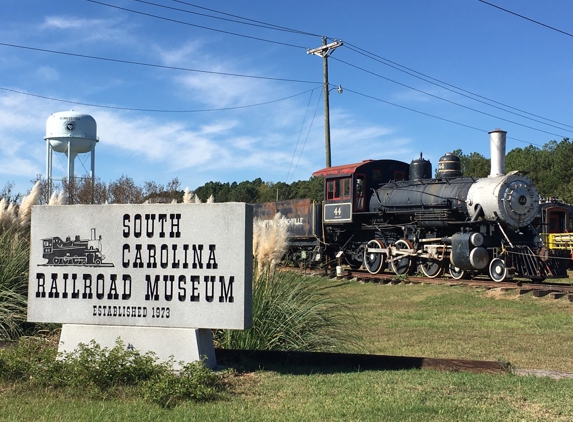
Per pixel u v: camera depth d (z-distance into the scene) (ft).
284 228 28.99
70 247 23.56
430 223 66.18
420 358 23.95
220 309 22.24
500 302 46.68
